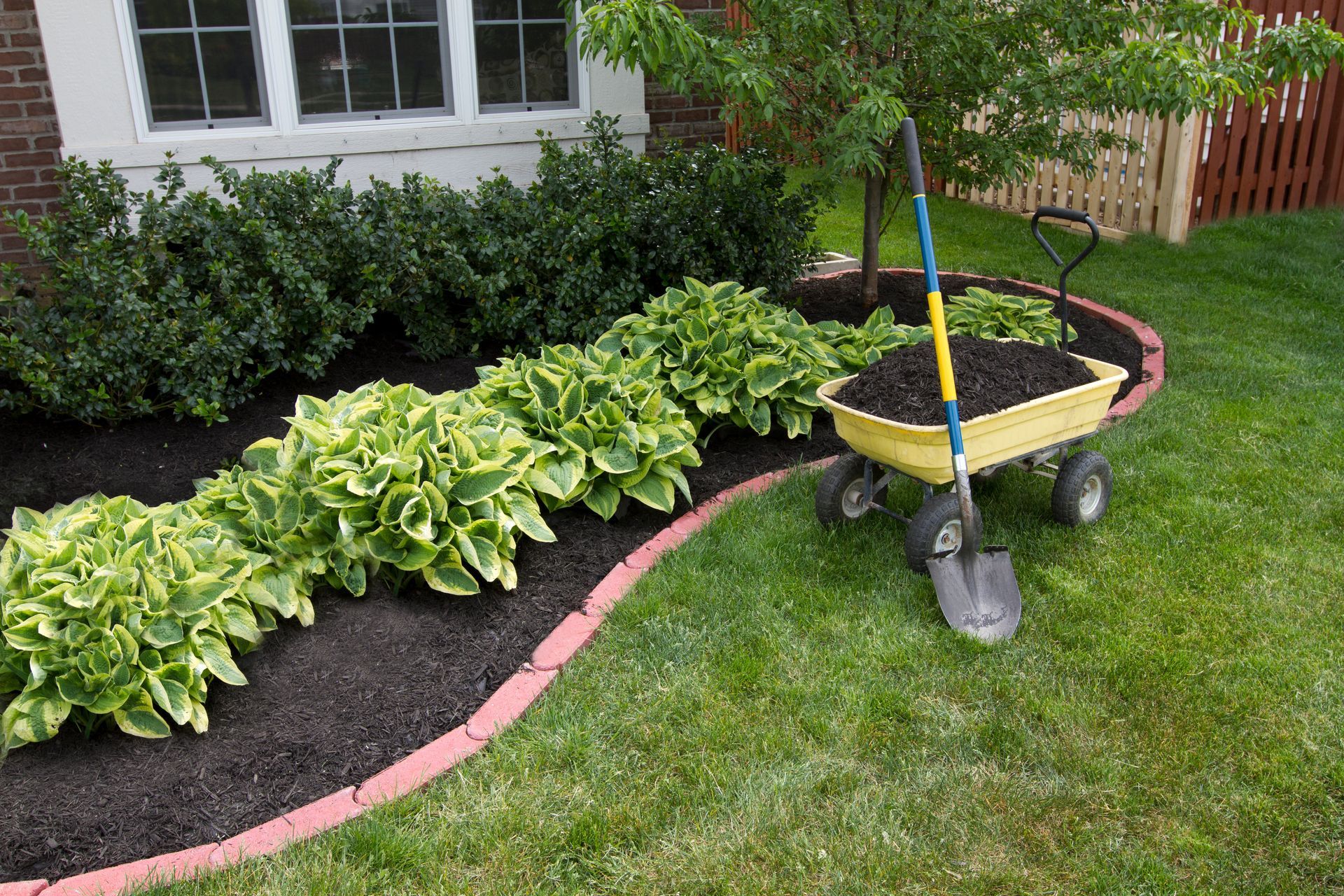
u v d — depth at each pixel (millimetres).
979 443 3600
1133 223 8664
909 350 4062
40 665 2758
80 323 4469
